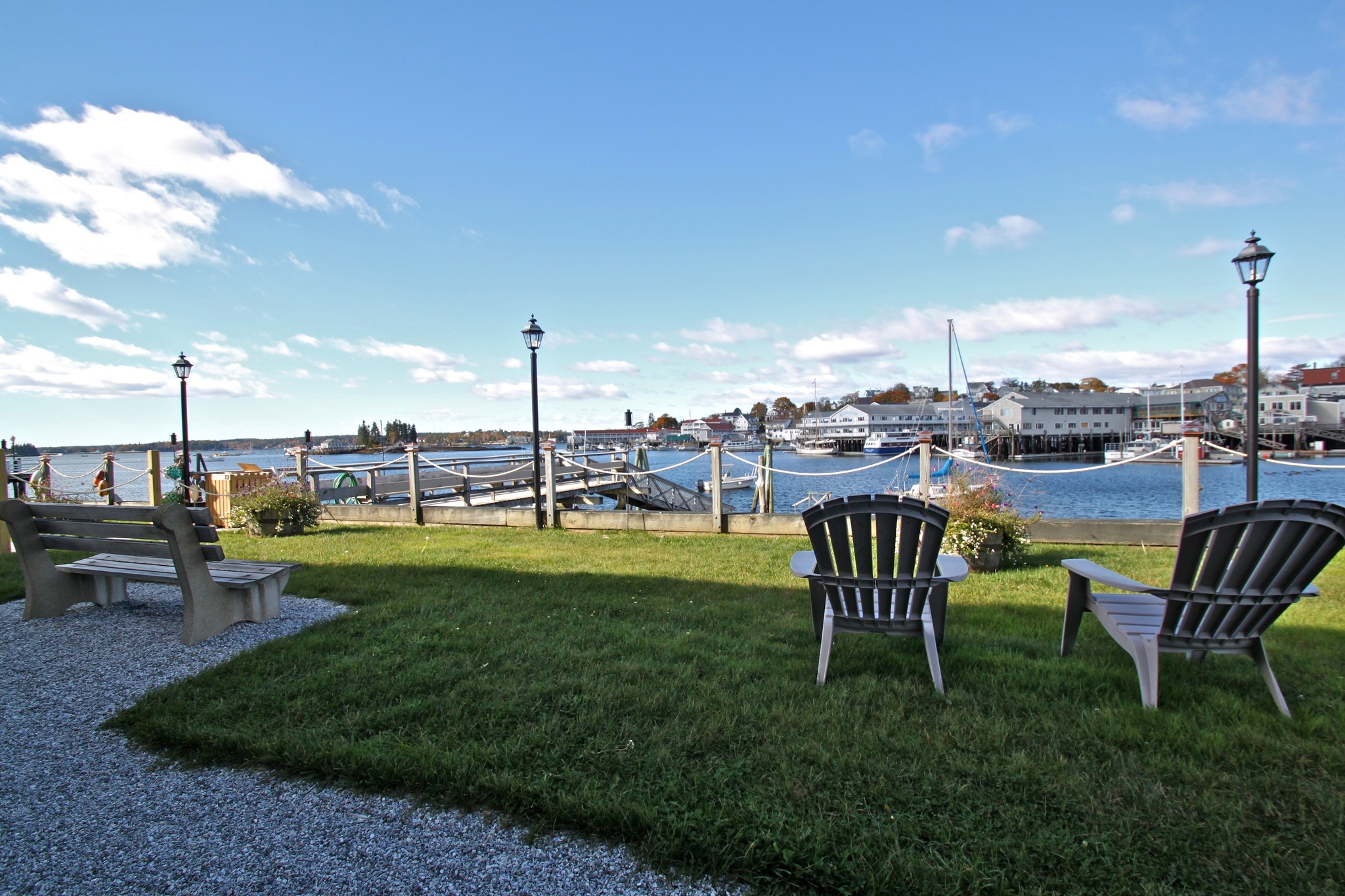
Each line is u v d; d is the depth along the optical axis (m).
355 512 11.85
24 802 2.45
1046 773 2.48
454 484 15.95
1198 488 7.18
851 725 2.90
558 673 3.56
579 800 2.31
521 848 2.16
